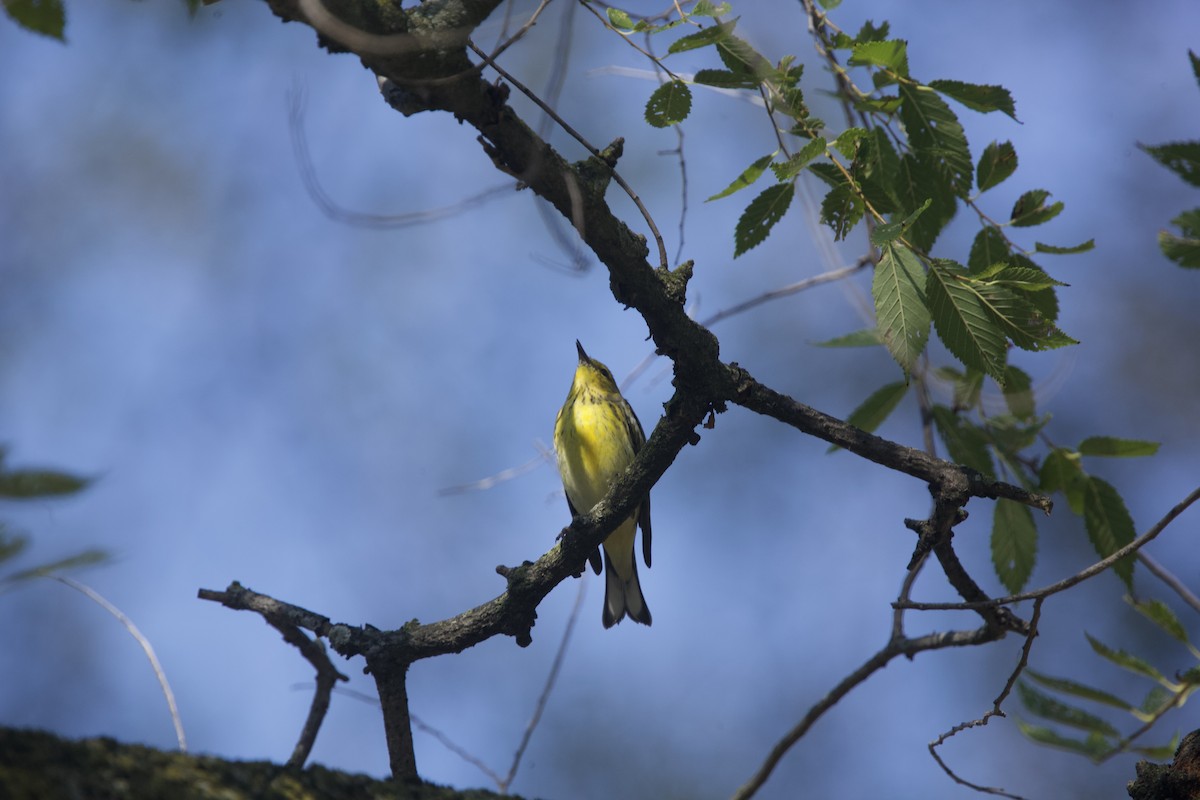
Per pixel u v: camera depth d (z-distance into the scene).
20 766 4.59
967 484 7.27
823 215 7.19
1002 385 6.58
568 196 6.82
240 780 5.24
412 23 5.97
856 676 9.84
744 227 7.50
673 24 6.84
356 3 5.82
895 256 6.55
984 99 7.35
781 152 7.26
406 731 7.74
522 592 8.01
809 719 9.92
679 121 7.21
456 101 6.27
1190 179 7.52
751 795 10.03
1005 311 6.55
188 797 4.94
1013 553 9.23
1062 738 8.67
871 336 9.34
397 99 6.44
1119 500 8.93
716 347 7.54
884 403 9.61
